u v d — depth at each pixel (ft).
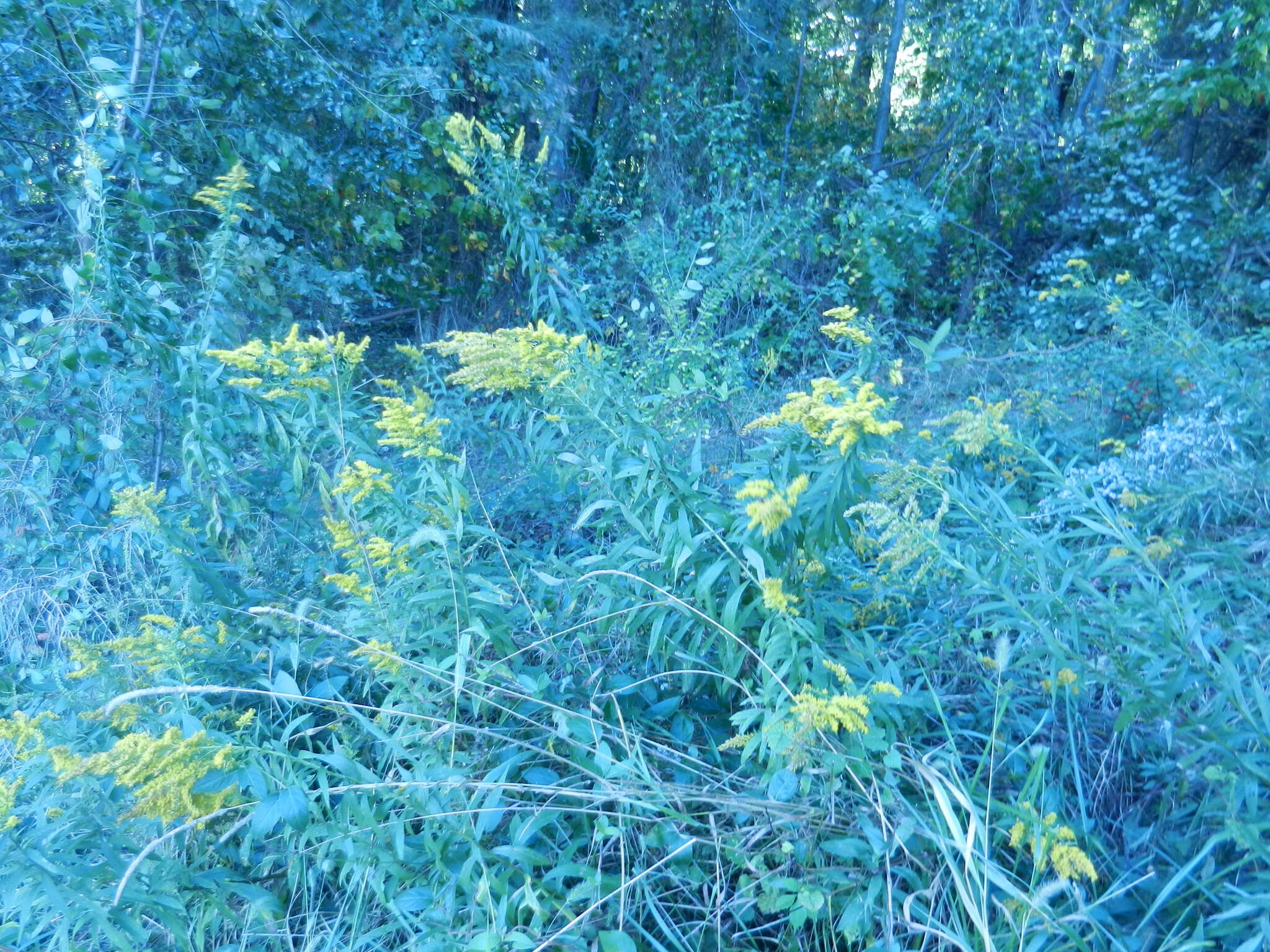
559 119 22.08
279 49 15.93
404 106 19.11
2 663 9.56
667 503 6.52
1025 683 7.32
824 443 6.49
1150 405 12.60
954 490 7.24
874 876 5.74
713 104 26.48
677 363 15.14
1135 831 5.98
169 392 10.26
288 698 6.18
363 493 7.20
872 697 6.12
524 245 12.63
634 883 6.00
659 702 7.64
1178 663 5.73
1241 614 7.65
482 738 6.90
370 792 6.18
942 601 8.61
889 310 21.76
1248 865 5.33
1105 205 23.27
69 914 5.33
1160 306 14.40
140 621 7.59
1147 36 25.17
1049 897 5.05
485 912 5.66
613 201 24.02
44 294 13.55
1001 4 23.68
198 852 6.43
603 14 25.40
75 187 11.43
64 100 12.70
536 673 7.61
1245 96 19.74
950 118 26.73
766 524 5.75
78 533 9.94
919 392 16.67
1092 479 10.27
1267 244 19.85
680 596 6.95
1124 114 22.63
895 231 23.04
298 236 19.47
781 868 5.93
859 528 7.93
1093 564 7.27
